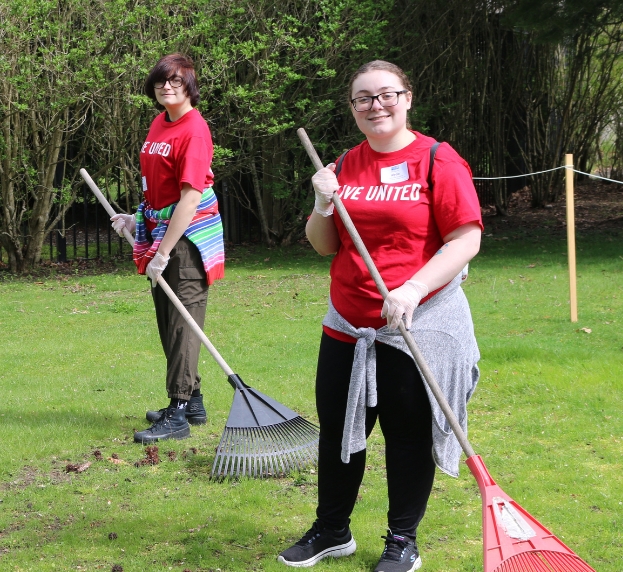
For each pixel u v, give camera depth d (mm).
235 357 7285
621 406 5605
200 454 4887
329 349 3352
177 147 4844
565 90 18297
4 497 4273
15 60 10984
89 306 9664
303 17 12242
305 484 4395
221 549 3654
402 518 3385
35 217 12258
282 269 12133
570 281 8281
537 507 4070
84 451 4961
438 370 3197
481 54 16625
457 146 16484
